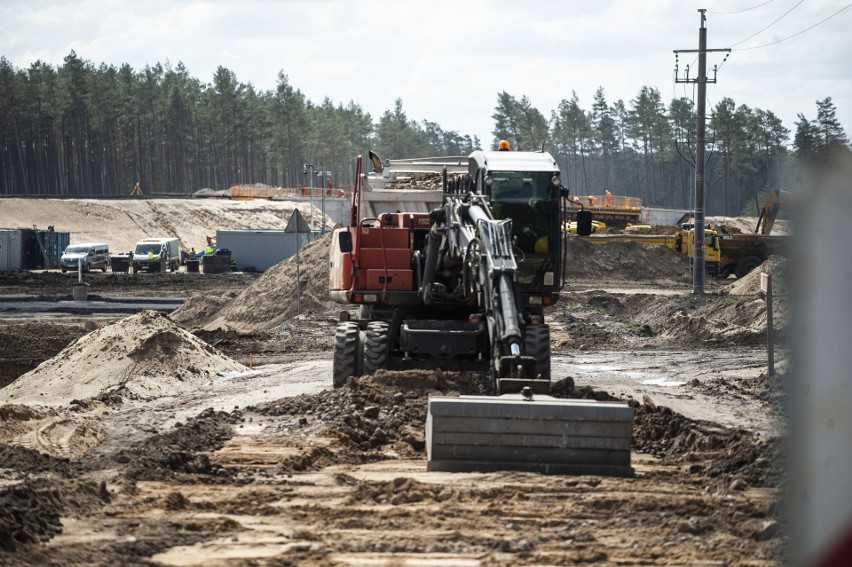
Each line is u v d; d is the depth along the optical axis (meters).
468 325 36.53
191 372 46.22
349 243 37.81
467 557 15.47
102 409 35.53
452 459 22.73
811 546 4.73
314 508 19.34
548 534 17.14
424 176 44.75
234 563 14.91
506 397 23.62
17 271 151.62
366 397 32.53
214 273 156.88
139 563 14.79
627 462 22.67
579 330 71.75
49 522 17.23
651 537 16.86
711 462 24.08
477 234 29.66
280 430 29.56
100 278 145.12
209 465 23.64
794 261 4.92
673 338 68.50
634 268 141.25
